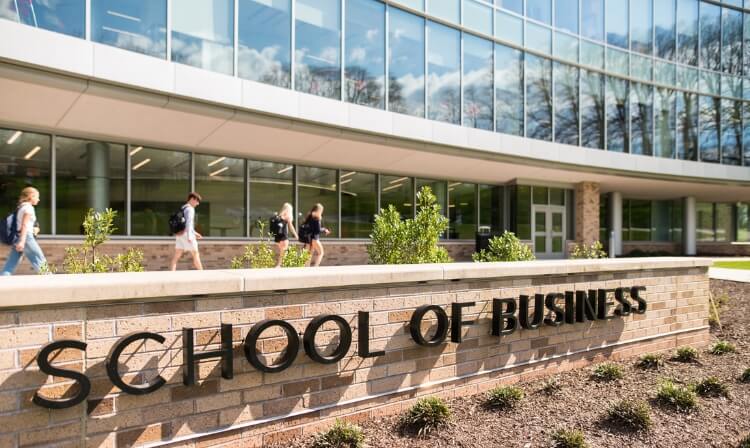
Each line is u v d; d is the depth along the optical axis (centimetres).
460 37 1741
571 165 2052
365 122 1433
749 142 2662
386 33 1526
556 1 2050
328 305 427
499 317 527
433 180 1989
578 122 2103
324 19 1387
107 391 329
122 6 1054
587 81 2152
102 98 1045
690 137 2486
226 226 1441
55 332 313
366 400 447
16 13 931
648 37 2364
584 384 562
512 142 1830
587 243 2314
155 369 346
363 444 401
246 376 384
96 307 327
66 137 1195
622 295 667
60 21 978
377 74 1502
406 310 475
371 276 443
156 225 1316
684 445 422
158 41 1098
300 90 1329
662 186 2597
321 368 422
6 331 299
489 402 495
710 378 548
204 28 1165
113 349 324
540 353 584
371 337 451
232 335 375
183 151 1371
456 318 497
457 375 511
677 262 748
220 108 1188
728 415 486
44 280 312
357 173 1747
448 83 1698
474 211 2136
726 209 3419
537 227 2258
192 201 1015
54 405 304
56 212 1170
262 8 1265
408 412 452
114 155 1261
